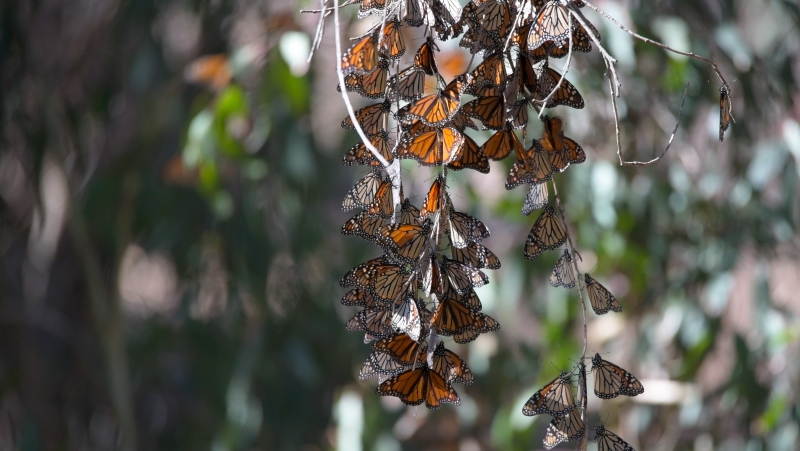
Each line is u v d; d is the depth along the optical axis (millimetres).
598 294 3898
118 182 7543
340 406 7793
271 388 7926
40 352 8664
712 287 6895
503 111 3801
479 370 8180
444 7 3842
